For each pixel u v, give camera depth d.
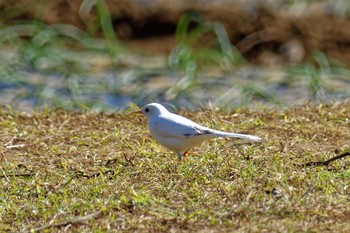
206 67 20.56
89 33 22.62
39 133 13.56
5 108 15.74
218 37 21.28
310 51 21.72
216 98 17.70
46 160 12.15
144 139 12.75
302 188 10.45
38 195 10.72
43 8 23.31
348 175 10.86
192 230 9.34
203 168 11.29
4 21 23.00
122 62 20.77
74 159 12.12
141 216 9.76
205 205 10.02
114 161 11.83
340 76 19.47
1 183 11.16
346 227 9.25
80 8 23.20
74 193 10.70
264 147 12.27
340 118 14.14
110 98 17.86
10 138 13.19
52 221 9.77
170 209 9.92
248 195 10.13
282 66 20.95
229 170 11.14
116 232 9.38
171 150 11.76
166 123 11.52
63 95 18.03
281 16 22.95
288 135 13.14
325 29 22.42
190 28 23.03
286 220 9.45
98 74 19.69
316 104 15.73
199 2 23.88
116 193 10.52
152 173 11.21
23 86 18.58
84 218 9.75
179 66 20.28
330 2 23.88
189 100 17.53
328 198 10.03
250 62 21.44
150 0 23.92
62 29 22.56
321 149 12.29
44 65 20.06
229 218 9.58
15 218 9.99
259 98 17.31
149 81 19.25
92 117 14.57
